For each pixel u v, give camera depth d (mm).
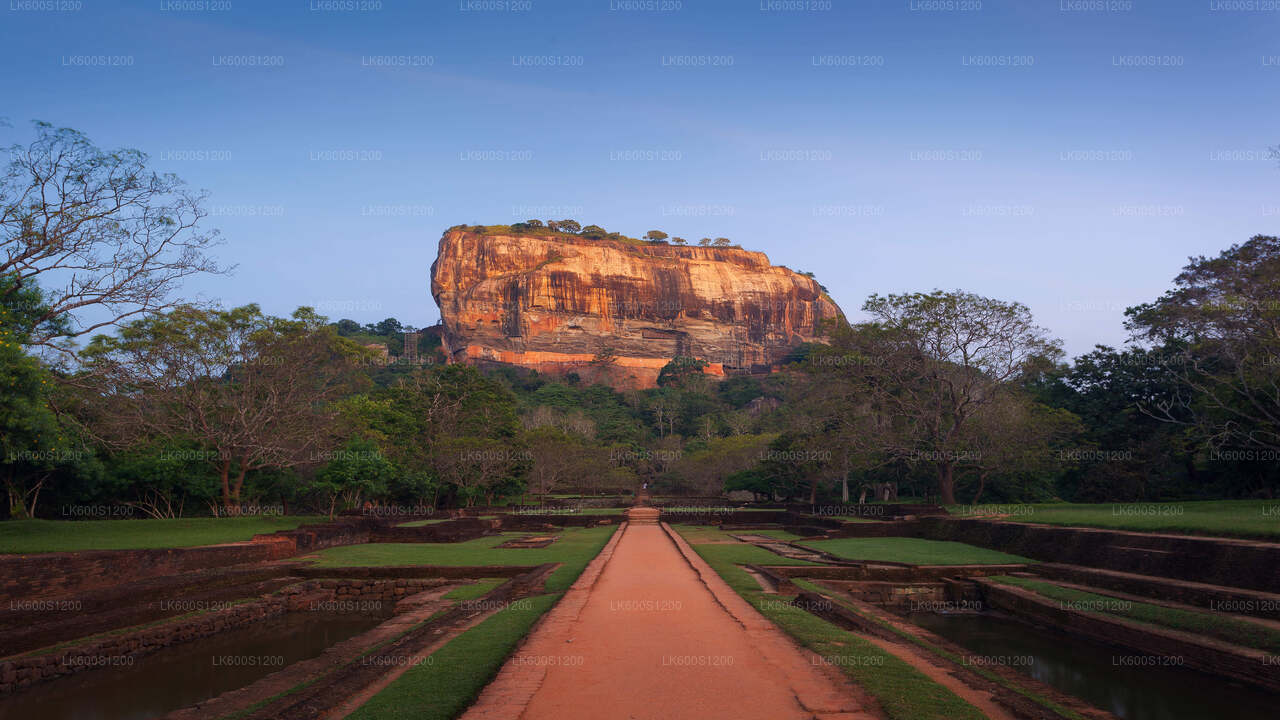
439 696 8023
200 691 12594
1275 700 11398
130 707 11773
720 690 8305
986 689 8594
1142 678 12766
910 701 7879
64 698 12156
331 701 7891
